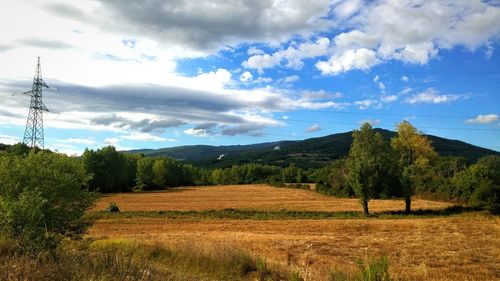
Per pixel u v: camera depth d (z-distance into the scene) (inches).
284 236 1470.2
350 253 1107.9
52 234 486.9
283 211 2496.3
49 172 553.6
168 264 545.3
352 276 492.4
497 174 2623.0
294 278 443.5
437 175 3609.7
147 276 337.7
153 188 5315.0
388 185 2361.0
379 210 2588.6
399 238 1446.9
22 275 293.1
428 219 2140.7
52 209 534.3
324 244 1269.7
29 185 524.4
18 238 409.4
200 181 7342.5
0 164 540.7
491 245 1273.4
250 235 1475.1
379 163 2381.9
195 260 562.3
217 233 1552.7
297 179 6373.0
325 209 2667.3
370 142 2603.3
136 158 5733.3
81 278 303.9
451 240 1387.8
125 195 4010.8
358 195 2404.0
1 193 506.6
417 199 3385.8
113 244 686.5
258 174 7283.5
